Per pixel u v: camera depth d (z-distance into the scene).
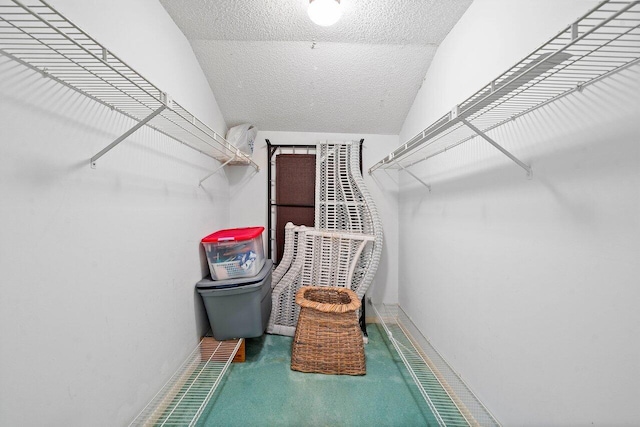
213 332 1.75
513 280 1.04
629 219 0.65
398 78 1.96
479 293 1.27
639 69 0.63
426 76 1.91
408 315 2.26
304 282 2.22
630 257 0.65
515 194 1.03
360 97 2.13
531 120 0.95
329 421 1.30
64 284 0.81
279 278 2.29
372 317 2.50
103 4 0.96
